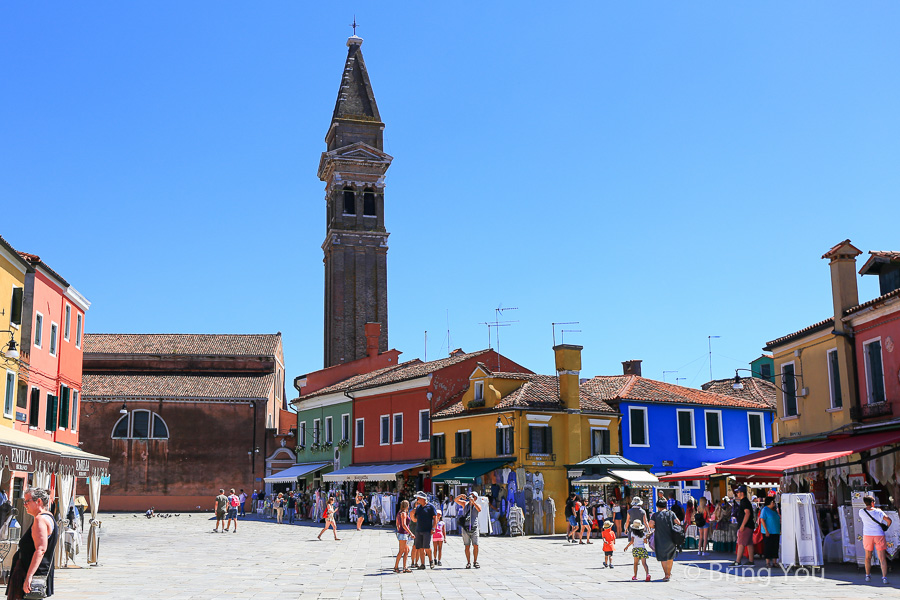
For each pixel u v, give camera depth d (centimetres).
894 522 1944
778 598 1568
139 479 5934
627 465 3756
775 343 2988
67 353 3641
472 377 4231
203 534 3741
